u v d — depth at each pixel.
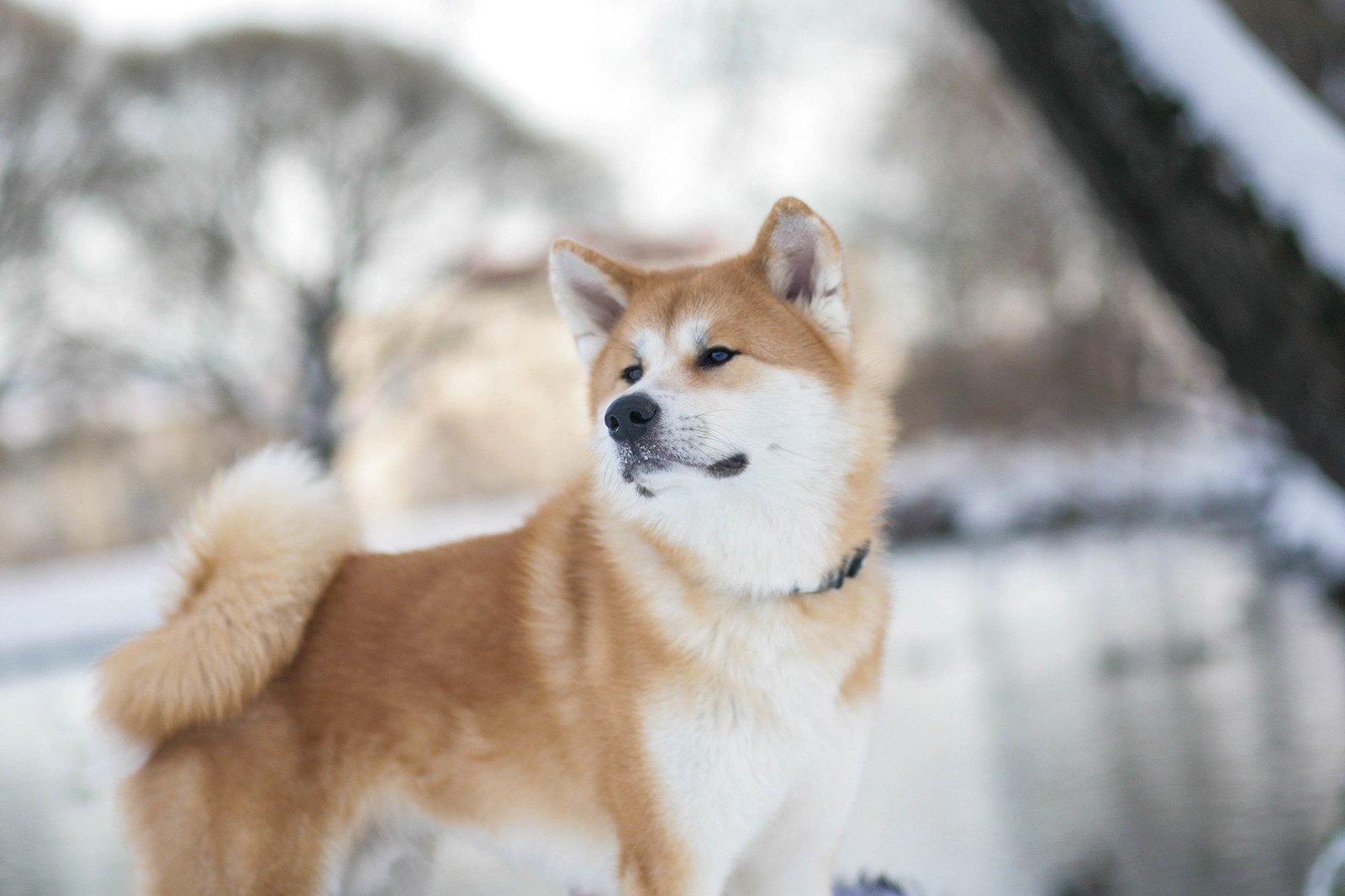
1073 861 5.02
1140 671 8.74
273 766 3.16
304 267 25.03
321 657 3.28
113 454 34.09
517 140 26.62
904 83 21.09
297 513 3.38
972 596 13.64
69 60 22.67
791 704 2.96
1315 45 9.86
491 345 32.47
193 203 23.88
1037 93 3.89
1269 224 3.52
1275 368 3.73
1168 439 21.16
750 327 3.16
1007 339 26.02
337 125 24.62
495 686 3.19
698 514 3.00
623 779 2.99
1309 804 5.45
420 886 3.60
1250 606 11.09
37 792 8.45
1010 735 7.23
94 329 23.28
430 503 35.59
